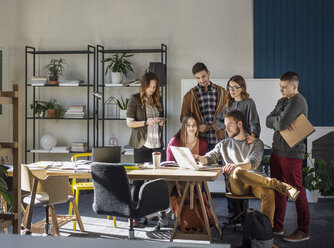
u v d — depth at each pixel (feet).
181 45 20.85
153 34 21.12
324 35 19.76
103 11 21.57
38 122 22.34
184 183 12.63
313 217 15.74
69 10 21.89
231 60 20.45
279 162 12.55
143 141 15.03
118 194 10.22
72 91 22.00
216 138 15.30
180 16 20.85
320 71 19.83
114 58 20.52
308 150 19.69
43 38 22.11
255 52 20.27
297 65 19.99
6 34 21.83
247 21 20.31
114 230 13.83
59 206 17.46
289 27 20.02
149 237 12.91
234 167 11.37
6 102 8.96
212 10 20.58
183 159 11.80
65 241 3.06
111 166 10.09
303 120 11.92
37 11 22.16
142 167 12.35
